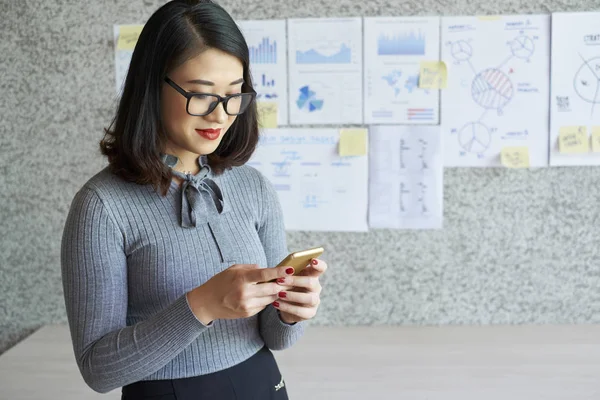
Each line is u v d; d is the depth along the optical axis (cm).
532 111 166
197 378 88
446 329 171
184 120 85
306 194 172
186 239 88
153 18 87
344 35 167
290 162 172
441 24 165
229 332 91
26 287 179
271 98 170
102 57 170
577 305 171
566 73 164
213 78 84
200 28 84
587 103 165
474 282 172
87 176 174
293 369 148
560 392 134
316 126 171
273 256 101
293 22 167
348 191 171
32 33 169
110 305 83
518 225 169
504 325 172
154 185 87
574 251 169
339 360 152
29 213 176
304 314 87
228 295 78
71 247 84
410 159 169
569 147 165
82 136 173
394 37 166
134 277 87
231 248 91
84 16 168
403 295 174
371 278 174
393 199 171
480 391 135
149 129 86
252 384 92
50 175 174
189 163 94
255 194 100
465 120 167
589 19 162
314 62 168
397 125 169
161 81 86
